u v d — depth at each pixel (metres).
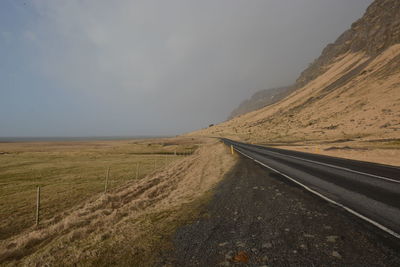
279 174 10.31
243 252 3.35
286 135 63.69
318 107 88.88
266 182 8.68
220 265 3.04
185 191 9.59
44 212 11.09
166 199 9.01
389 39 110.00
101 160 34.84
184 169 19.17
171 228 4.46
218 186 8.53
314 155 19.80
